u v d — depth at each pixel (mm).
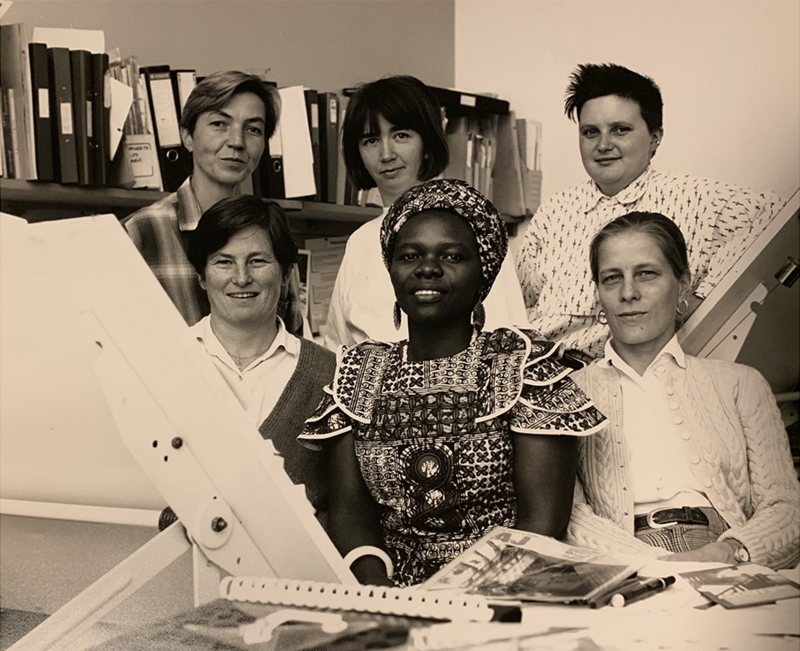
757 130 1882
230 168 1923
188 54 2227
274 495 1063
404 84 1929
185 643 954
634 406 1636
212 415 1030
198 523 1029
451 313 1294
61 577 1213
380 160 1950
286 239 1772
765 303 1778
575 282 1885
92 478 1107
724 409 1602
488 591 942
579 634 830
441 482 1242
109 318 992
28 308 1000
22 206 1987
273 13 2352
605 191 1933
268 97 1998
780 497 1533
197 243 1751
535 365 1278
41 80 1774
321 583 1007
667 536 1529
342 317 1992
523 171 2297
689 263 1773
